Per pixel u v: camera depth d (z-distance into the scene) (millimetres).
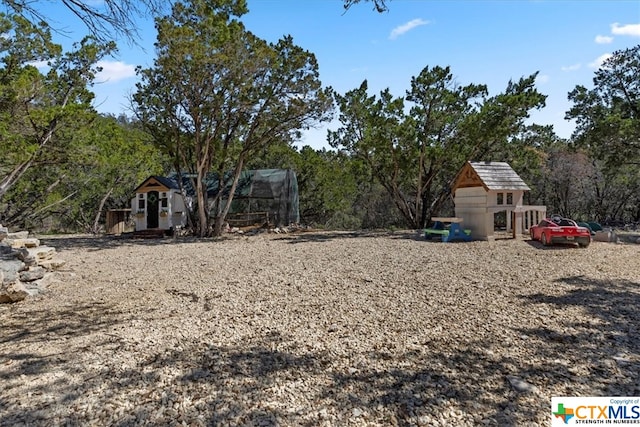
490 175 11352
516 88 17094
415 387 2854
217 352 3543
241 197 18922
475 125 15875
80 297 5637
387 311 4648
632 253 8492
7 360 3383
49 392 2816
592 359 3227
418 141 17109
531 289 5465
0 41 11734
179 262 8867
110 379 3020
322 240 13266
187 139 16062
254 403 2668
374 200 29531
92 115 14859
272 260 8836
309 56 14945
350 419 2475
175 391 2832
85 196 21688
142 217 17516
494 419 2447
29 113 12344
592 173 21531
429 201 19781
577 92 17641
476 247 9859
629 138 15445
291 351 3547
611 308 4531
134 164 21031
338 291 5664
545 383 2865
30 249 6914
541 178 21750
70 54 14883
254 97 14930
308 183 26578
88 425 2416
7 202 18609
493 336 3764
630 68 16578
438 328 4023
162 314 4762
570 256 8164
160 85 14820
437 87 16594
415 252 9297
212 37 13500
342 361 3318
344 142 17766
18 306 5164
